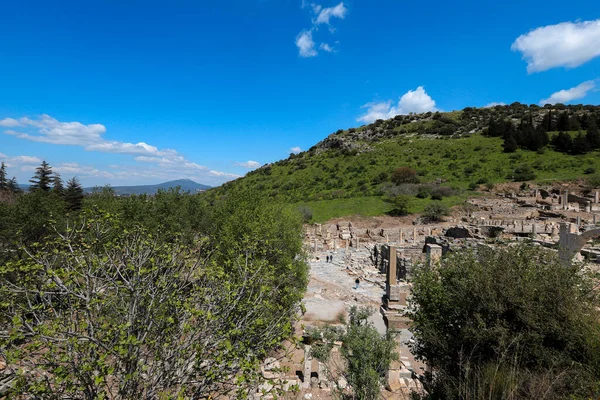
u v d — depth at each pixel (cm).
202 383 607
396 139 12344
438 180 7175
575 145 7656
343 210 5944
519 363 685
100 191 2681
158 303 652
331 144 13225
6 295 600
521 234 3259
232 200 2197
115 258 702
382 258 3253
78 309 600
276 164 12656
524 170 6756
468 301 786
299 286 1678
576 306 696
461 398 671
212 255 968
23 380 522
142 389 590
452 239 3020
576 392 583
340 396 1018
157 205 2300
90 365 498
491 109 15338
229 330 621
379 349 992
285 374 1246
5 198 4150
